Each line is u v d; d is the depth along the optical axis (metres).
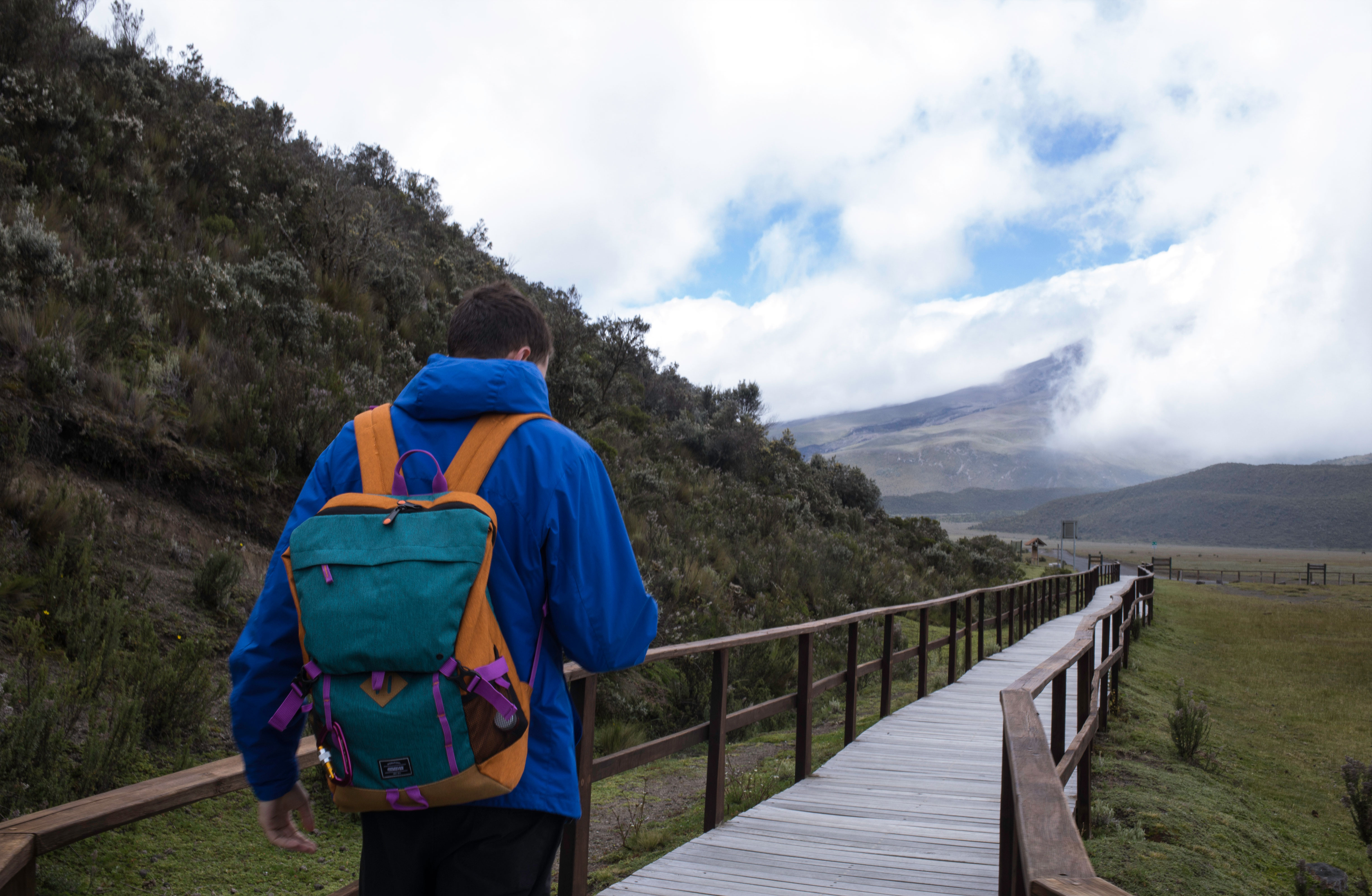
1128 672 12.88
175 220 11.27
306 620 1.21
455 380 1.44
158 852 3.82
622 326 20.12
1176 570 79.12
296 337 10.19
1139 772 6.75
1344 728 10.93
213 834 4.11
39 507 5.59
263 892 3.68
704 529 15.27
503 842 1.32
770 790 6.02
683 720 8.23
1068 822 1.51
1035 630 17.58
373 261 14.52
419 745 1.17
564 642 1.41
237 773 1.79
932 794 5.41
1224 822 5.88
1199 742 7.92
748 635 4.93
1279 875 5.18
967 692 9.74
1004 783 2.92
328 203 14.30
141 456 6.69
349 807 1.25
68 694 4.08
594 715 3.51
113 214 9.93
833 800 5.27
